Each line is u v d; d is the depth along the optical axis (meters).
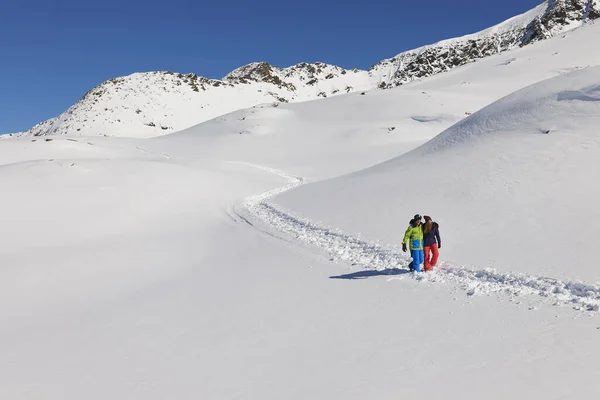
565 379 5.57
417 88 118.31
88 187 26.55
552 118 19.80
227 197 31.50
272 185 40.06
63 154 58.38
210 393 6.25
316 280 11.41
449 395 5.51
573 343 6.49
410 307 8.77
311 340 7.71
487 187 16.06
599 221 11.57
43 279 14.47
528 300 8.36
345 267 12.39
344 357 6.90
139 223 23.09
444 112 81.06
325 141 74.25
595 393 5.20
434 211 15.66
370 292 9.97
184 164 47.81
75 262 16.20
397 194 19.05
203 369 7.06
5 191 23.97
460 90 102.31
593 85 20.34
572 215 12.34
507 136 20.44
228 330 8.66
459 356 6.51
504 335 7.03
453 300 8.88
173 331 9.03
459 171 18.70
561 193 13.88
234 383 6.47
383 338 7.45
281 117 95.75
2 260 16.47
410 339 7.29
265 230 19.50
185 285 12.67
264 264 13.77
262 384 6.34
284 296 10.38
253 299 10.45
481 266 10.70
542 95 22.45
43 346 9.07
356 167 54.69
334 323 8.37
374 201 19.33
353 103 99.06
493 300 8.60
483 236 12.66
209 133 90.94
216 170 46.34
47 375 7.52
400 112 85.88
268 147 73.88
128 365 7.58
